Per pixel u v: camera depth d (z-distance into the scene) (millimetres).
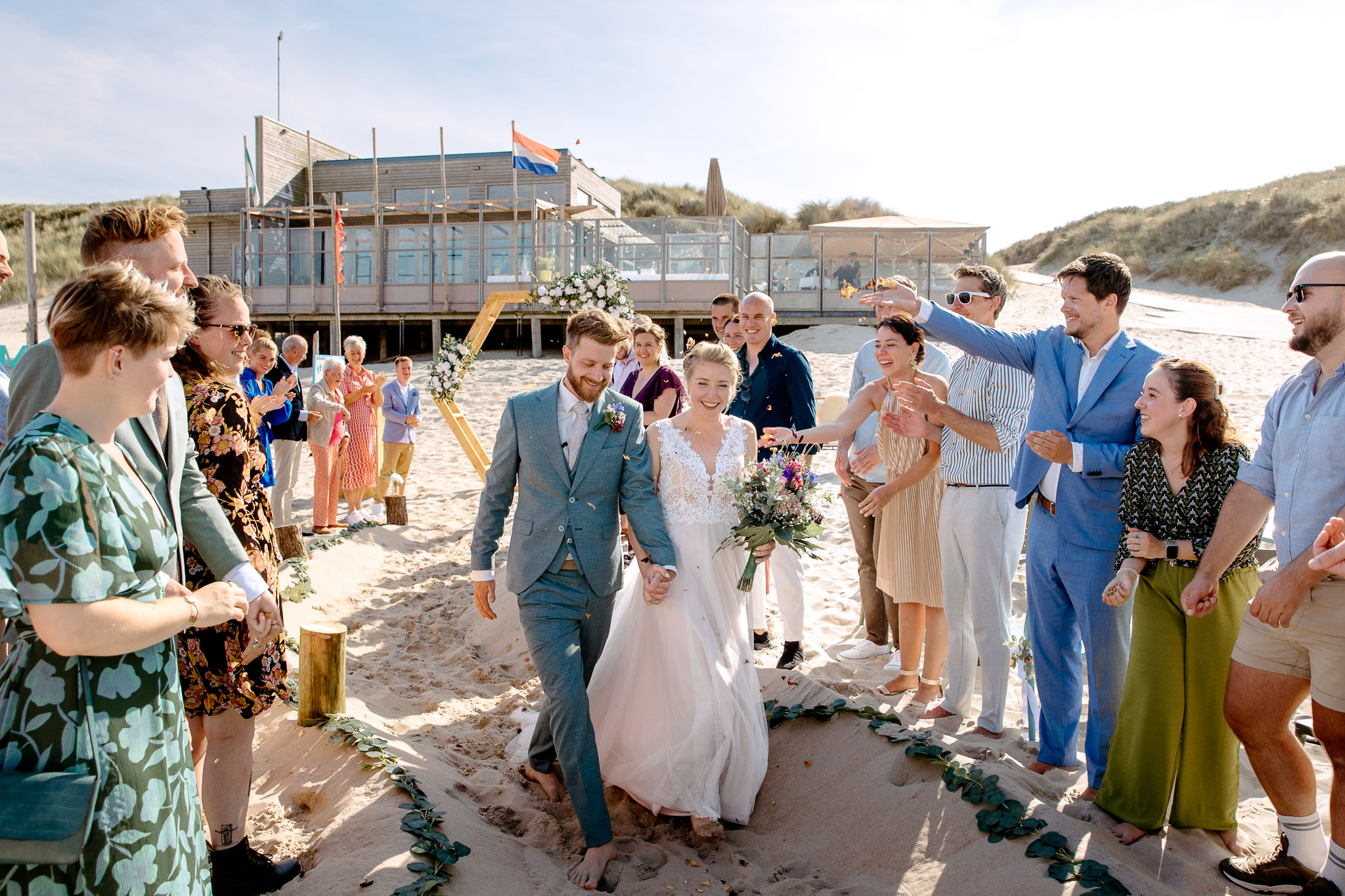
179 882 2041
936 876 2947
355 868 2729
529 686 4801
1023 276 38125
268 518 2973
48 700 1860
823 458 10891
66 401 1945
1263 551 5621
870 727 3654
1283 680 2840
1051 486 3582
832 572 6895
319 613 6094
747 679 3543
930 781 3316
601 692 3633
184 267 2816
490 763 3887
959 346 3816
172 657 2121
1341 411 2725
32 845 1729
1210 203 38938
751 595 3730
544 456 3275
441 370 9516
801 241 22312
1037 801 3189
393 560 7641
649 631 3477
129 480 2023
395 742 3730
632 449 3402
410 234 22609
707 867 3131
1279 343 20328
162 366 2004
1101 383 3455
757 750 3510
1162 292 33625
